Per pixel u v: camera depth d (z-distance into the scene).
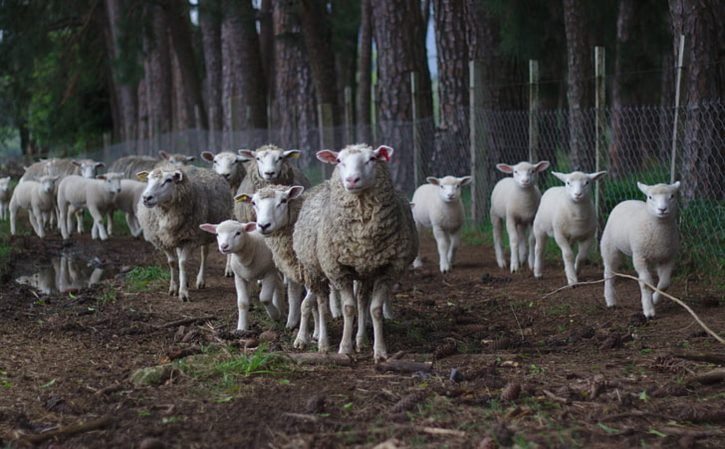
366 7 23.75
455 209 10.27
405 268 6.41
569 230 8.87
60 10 28.78
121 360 6.38
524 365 5.91
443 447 4.32
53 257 12.56
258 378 5.66
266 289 7.52
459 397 5.08
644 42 16.72
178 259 9.84
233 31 22.42
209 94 27.30
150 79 31.22
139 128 34.41
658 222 7.28
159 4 24.81
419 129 14.23
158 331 7.45
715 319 7.15
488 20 14.01
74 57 33.84
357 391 5.31
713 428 4.56
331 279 6.40
